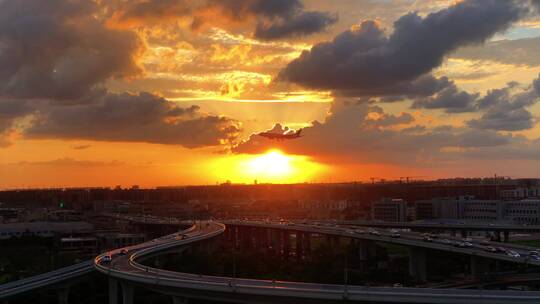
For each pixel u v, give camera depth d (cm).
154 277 17850
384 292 14075
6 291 19825
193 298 17388
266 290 15162
